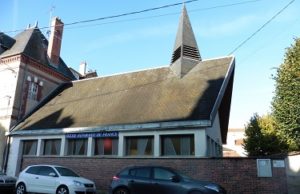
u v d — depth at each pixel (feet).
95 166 59.98
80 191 46.52
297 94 59.11
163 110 59.67
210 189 36.78
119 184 41.98
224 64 69.36
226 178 48.21
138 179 41.11
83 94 82.33
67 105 79.20
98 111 69.62
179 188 38.14
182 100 60.85
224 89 61.00
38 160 67.51
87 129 63.16
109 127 60.64
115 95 74.74
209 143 56.80
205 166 50.11
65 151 65.77
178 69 72.38
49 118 74.74
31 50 87.25
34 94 85.76
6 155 74.02
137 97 69.41
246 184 46.91
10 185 55.21
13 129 76.23
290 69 61.57
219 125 76.33
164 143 56.24
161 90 68.33
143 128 56.90
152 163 54.49
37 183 49.32
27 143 73.41
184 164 51.70
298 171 52.90
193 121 52.65
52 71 92.12
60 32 99.60
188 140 54.49
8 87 81.20
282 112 61.72
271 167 46.34
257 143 97.91
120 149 59.00
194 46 76.07
